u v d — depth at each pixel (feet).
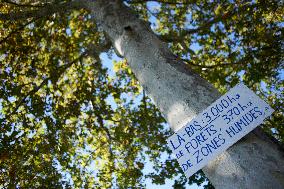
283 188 6.98
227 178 7.72
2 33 27.20
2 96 25.99
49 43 29.71
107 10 16.62
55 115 28.02
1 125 24.12
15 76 27.78
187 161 8.22
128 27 14.74
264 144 7.88
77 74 31.30
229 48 28.94
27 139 25.80
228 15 26.22
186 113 9.70
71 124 30.25
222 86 29.63
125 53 13.99
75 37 31.22
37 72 29.37
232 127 8.17
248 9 26.53
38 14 20.72
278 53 26.23
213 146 8.13
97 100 31.42
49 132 27.55
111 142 30.94
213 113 8.54
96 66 30.25
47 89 27.58
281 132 26.40
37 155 25.12
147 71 12.10
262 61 26.55
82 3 19.45
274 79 28.32
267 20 27.09
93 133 30.99
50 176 24.49
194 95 9.96
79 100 30.07
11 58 27.43
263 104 8.19
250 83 28.78
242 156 7.72
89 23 31.04
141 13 33.09
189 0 29.04
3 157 22.94
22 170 23.57
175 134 8.68
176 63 11.70
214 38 29.40
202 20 29.58
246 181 7.39
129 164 30.73
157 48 12.85
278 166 7.39
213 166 8.13
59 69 27.71
